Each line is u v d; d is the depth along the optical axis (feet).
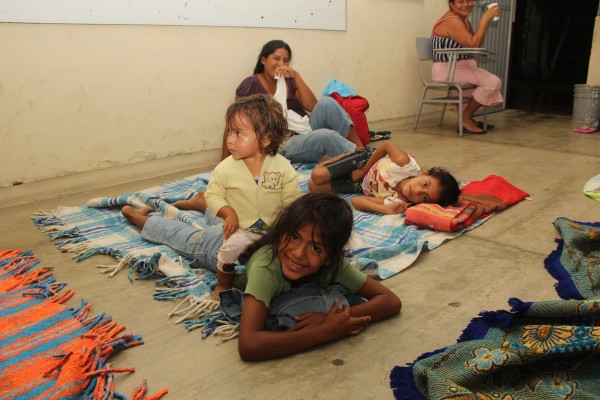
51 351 5.12
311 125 12.42
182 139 12.73
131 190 11.24
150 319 5.79
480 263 7.01
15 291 6.45
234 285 6.05
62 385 4.42
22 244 8.13
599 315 4.89
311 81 15.30
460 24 16.16
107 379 4.70
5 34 9.78
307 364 4.89
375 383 4.60
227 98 13.32
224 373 4.80
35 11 10.00
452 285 6.41
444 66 16.84
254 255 5.22
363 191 9.79
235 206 6.14
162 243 7.52
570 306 4.93
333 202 4.82
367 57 16.67
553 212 8.91
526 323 5.16
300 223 4.68
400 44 17.61
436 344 5.16
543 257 7.13
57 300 6.22
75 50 10.66
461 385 4.30
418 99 18.84
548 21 30.19
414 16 17.78
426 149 14.28
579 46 29.73
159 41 11.80
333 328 5.06
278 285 5.13
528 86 29.84
